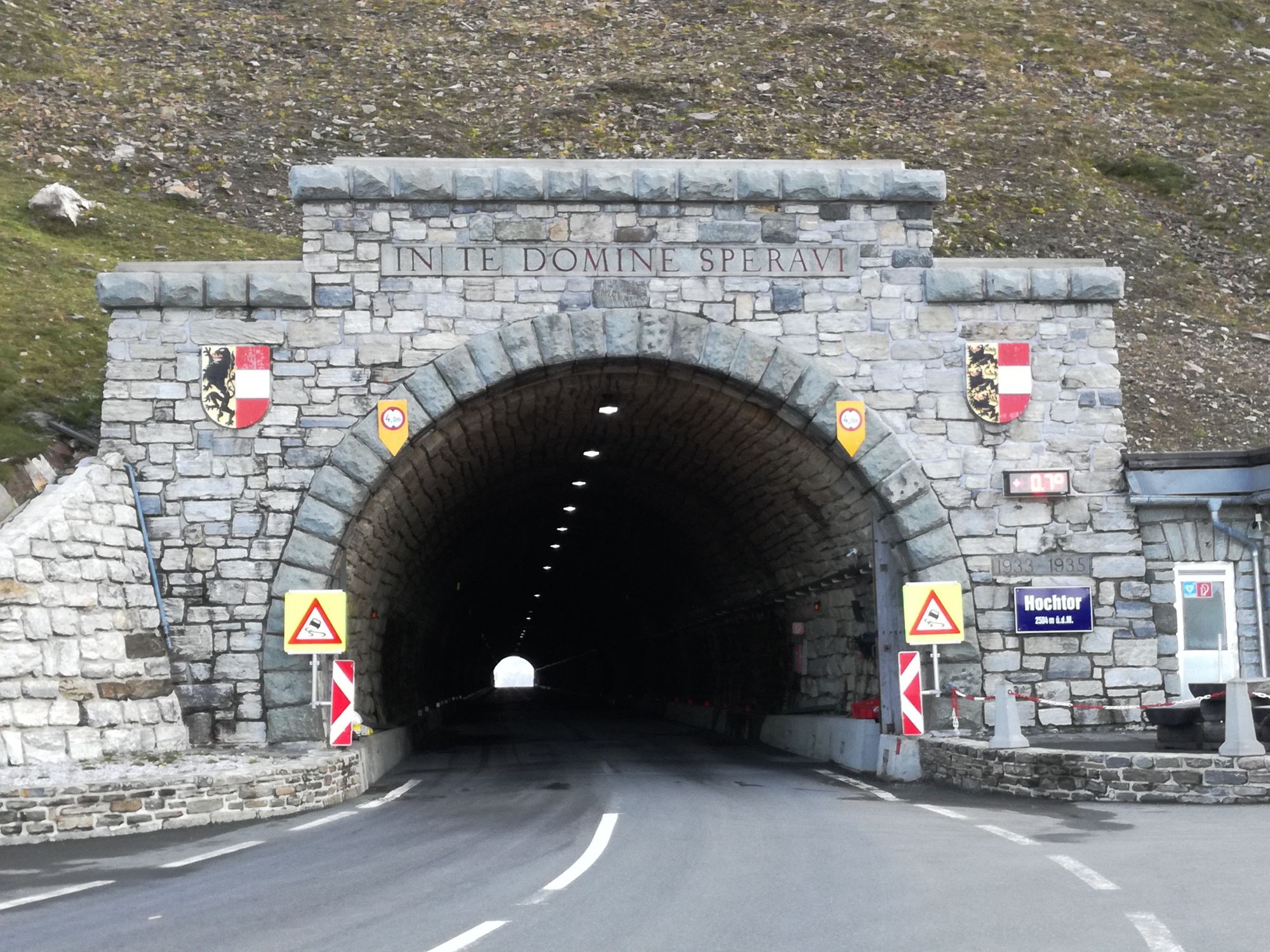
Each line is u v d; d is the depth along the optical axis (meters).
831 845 11.08
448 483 24.58
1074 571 19.56
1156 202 50.44
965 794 16.03
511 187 19.11
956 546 19.39
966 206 47.81
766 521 25.75
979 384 19.66
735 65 57.84
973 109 56.22
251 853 11.66
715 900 8.45
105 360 26.25
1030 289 19.78
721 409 21.00
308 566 18.45
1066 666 19.36
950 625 18.92
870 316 19.69
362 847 11.91
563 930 7.52
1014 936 7.00
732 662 35.66
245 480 18.64
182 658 18.28
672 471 27.53
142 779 13.69
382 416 18.75
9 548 16.20
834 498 21.39
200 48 57.22
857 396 19.53
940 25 64.12
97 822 13.19
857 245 19.75
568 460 28.86
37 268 32.44
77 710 16.52
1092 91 58.81
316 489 18.59
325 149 49.16
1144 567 19.58
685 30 62.31
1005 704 16.00
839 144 51.53
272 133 49.75
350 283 18.98
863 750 20.77
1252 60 62.31
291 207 43.91
